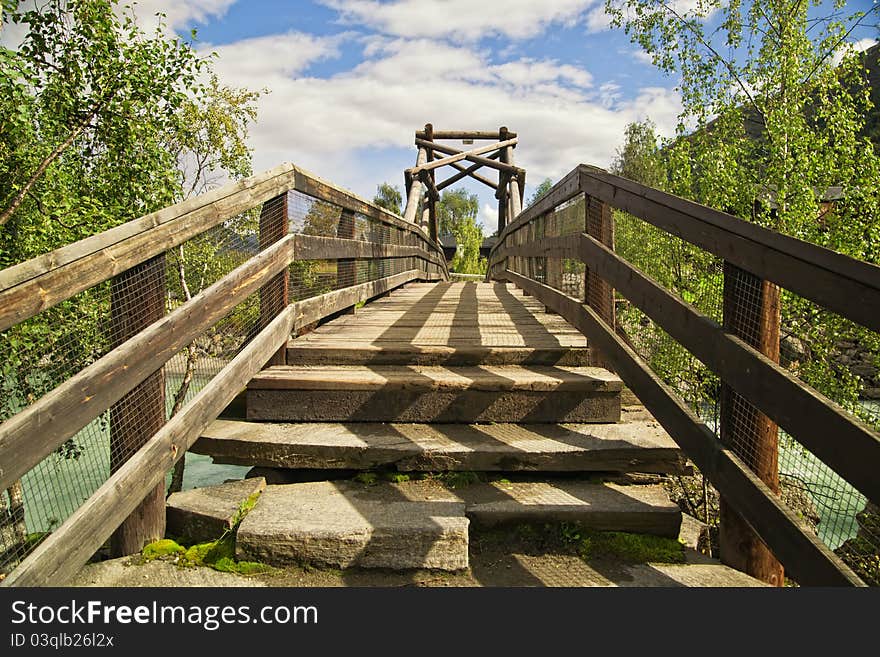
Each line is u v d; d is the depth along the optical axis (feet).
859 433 4.77
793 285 5.67
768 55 22.30
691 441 7.73
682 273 22.44
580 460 9.23
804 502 13.78
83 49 13.53
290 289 12.89
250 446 9.61
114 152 14.55
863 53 20.86
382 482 9.37
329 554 7.48
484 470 9.34
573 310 13.28
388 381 10.71
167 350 7.62
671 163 23.82
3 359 8.67
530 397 10.64
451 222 222.48
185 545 8.09
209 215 8.80
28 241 12.64
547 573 7.50
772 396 5.96
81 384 5.94
